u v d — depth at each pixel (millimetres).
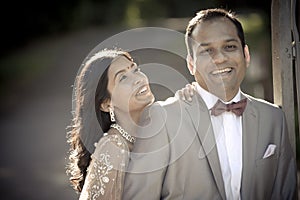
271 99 9016
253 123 3471
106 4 23203
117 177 3271
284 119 3582
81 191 3625
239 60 3410
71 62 17484
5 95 14594
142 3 23750
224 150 3395
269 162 3467
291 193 3578
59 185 7715
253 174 3420
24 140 10383
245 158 3404
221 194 3311
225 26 3408
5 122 11984
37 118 12172
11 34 19781
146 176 3260
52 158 9055
